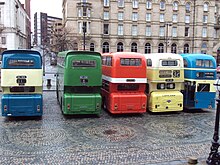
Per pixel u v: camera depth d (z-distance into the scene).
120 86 14.46
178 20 67.56
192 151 9.55
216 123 8.00
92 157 8.79
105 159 8.64
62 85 14.73
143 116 15.03
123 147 9.81
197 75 15.91
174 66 15.43
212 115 15.74
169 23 66.44
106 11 63.53
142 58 14.50
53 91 23.91
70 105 13.77
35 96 13.32
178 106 15.70
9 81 12.88
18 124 12.70
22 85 13.05
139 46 65.88
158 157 8.91
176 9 67.31
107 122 13.49
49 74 41.00
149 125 13.06
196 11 68.06
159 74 15.20
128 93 14.69
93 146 9.85
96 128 12.31
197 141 10.72
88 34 60.88
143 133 11.68
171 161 8.51
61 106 15.58
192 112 16.47
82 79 13.60
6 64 12.91
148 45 66.69
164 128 12.57
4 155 8.81
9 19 64.94
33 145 9.80
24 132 11.40
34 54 13.34
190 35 68.94
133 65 14.40
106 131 11.84
